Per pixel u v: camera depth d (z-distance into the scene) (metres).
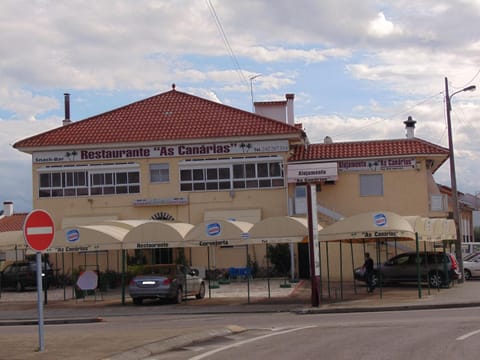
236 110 45.03
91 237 29.62
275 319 22.34
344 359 12.75
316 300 25.81
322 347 14.45
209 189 42.81
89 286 31.17
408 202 42.34
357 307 24.88
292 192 42.56
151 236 29.28
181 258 40.16
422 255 33.84
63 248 29.75
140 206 43.06
